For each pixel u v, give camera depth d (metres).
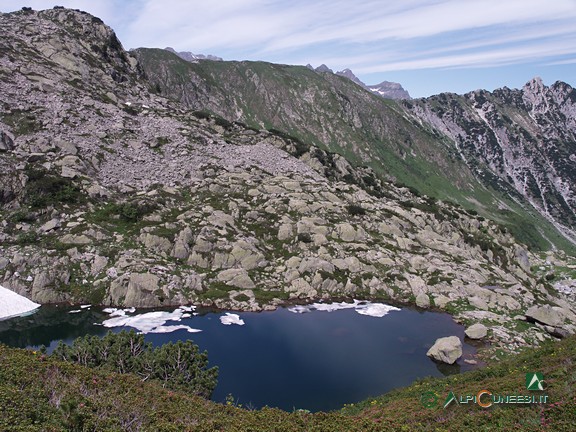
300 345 50.78
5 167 71.88
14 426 14.98
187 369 32.66
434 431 21.27
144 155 95.44
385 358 48.75
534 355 35.19
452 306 67.06
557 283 132.00
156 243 68.75
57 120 90.56
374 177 153.50
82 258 62.94
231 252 71.56
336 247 77.81
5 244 62.06
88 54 127.25
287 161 117.19
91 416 17.19
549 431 17.92
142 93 131.62
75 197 73.69
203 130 119.88
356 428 20.34
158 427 18.14
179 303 60.84
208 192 88.38
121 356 31.89
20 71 101.50
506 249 112.50
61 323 52.38
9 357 22.42
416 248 85.62
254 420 21.34
